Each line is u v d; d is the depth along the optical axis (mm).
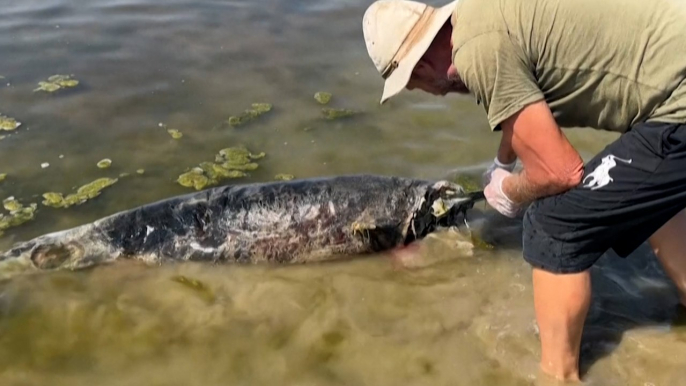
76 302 2441
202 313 2406
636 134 1907
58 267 2549
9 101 3412
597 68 1853
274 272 2564
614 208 1929
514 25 1842
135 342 2303
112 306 2432
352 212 2574
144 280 2531
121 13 4371
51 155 3061
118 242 2574
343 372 2193
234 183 2900
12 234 2648
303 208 2578
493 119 1876
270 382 2162
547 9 1835
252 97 3498
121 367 2215
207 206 2604
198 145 3146
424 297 2457
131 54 3869
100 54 3859
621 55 1834
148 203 2783
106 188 2877
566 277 2004
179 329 2350
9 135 3176
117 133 3217
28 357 2244
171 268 2568
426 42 1956
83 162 3025
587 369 2168
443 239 2648
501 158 2422
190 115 3354
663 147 1870
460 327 2340
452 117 3342
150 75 3676
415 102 3469
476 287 2488
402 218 2590
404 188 2607
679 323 2322
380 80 3654
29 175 2938
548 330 2074
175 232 2582
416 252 2615
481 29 1848
